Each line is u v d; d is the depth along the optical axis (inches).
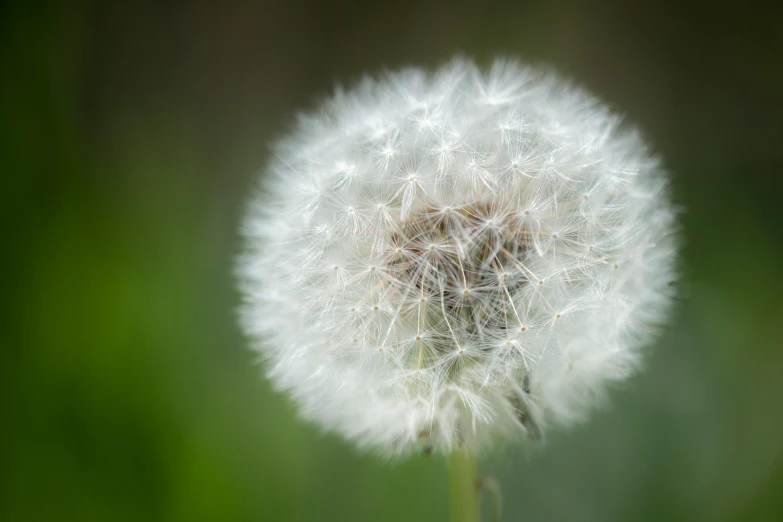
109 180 10.3
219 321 9.6
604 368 7.9
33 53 10.2
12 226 9.6
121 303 9.3
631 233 8.0
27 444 9.0
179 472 8.9
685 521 8.9
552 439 9.2
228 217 10.3
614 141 8.2
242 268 8.3
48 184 9.9
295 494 9.0
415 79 8.4
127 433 9.0
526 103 8.2
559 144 8.0
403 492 8.9
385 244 7.9
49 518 8.9
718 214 10.2
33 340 9.2
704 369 9.3
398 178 8.0
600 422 9.2
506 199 7.9
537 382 7.8
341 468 9.0
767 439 9.1
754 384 9.2
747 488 9.0
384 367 7.8
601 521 9.0
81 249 9.6
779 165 10.5
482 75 8.4
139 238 9.8
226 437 9.1
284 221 8.2
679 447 9.1
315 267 8.0
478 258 7.9
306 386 8.0
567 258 7.9
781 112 10.7
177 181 10.3
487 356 7.8
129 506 8.9
